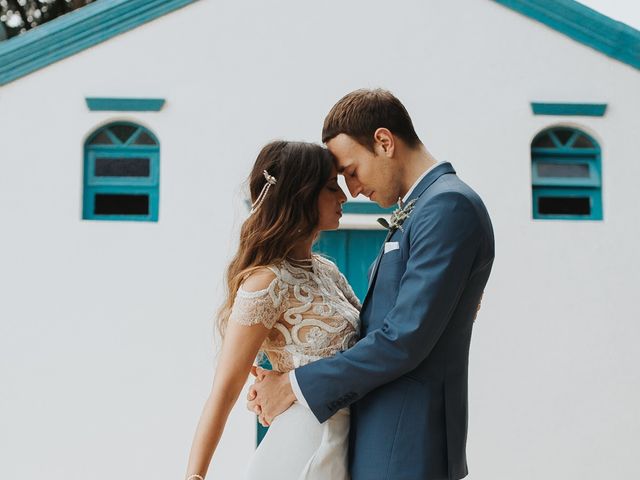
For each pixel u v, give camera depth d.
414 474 2.30
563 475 4.50
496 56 4.68
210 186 4.57
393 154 2.49
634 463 4.51
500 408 4.52
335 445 2.36
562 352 4.56
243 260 2.45
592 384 4.55
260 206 2.46
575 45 4.69
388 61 4.67
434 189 2.41
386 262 2.47
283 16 4.67
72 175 4.56
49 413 4.43
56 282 4.50
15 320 4.47
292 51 4.66
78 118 4.58
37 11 9.09
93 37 4.60
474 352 4.55
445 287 2.26
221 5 4.66
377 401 2.37
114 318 4.49
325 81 4.65
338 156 2.54
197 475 2.28
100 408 4.44
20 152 4.55
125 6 4.59
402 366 2.25
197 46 4.64
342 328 2.45
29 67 4.57
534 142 4.75
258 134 4.61
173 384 4.46
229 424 4.43
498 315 4.57
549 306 4.58
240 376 2.36
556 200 4.73
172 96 4.61
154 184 4.63
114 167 4.64
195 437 2.33
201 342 4.48
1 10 9.01
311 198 2.46
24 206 4.53
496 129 4.65
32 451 4.41
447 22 4.69
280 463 2.34
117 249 4.53
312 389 2.31
